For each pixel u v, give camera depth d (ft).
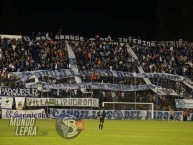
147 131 138.72
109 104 214.48
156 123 185.06
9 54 224.33
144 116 211.82
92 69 224.94
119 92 219.20
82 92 210.38
